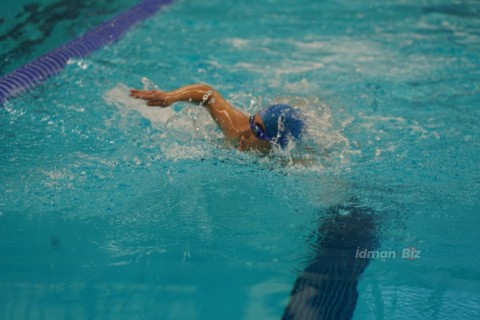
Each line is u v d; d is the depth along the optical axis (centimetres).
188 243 916
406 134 1265
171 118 1277
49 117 1330
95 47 1841
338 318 781
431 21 2138
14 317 773
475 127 1302
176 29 2047
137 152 1172
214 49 1831
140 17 2172
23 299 807
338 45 1880
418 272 863
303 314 788
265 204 1009
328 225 956
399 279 852
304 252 899
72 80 1566
